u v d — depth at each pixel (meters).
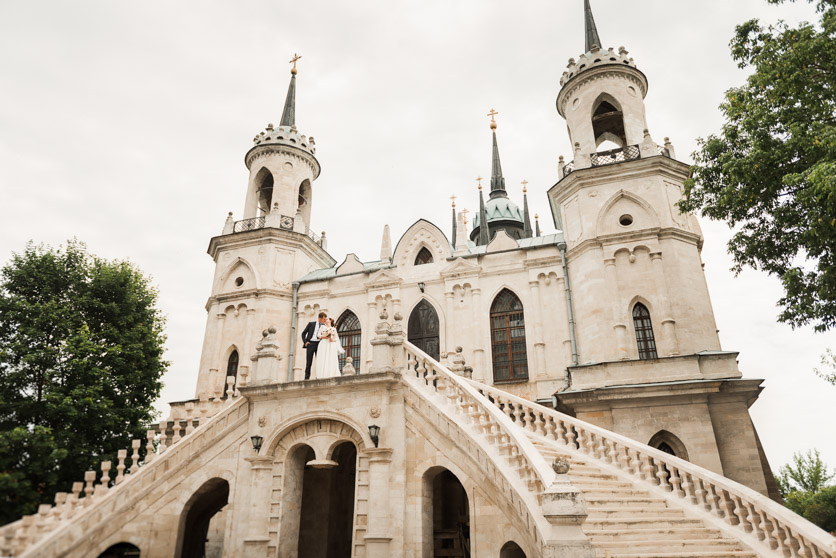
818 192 13.30
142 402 25.17
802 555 11.95
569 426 18.56
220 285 34.38
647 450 16.44
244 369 31.39
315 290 33.44
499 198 63.34
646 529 13.70
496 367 29.02
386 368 18.38
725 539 13.38
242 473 19.16
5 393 21.31
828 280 14.56
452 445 16.83
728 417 22.19
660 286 26.05
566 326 28.06
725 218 17.41
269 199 40.50
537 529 12.27
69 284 24.58
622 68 31.69
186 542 19.77
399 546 16.59
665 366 23.39
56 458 19.48
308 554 22.19
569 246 29.33
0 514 18.16
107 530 17.53
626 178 28.52
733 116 17.28
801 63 15.50
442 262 31.95
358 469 18.03
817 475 65.06
